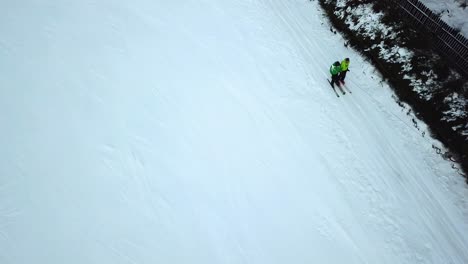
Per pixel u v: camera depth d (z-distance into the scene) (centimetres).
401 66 1335
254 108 1155
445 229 953
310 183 981
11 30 1164
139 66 1182
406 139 1177
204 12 1538
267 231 849
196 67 1246
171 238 785
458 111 1167
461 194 1047
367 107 1265
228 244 805
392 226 931
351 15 1570
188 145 985
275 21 1600
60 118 959
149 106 1059
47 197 796
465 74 1227
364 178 1032
